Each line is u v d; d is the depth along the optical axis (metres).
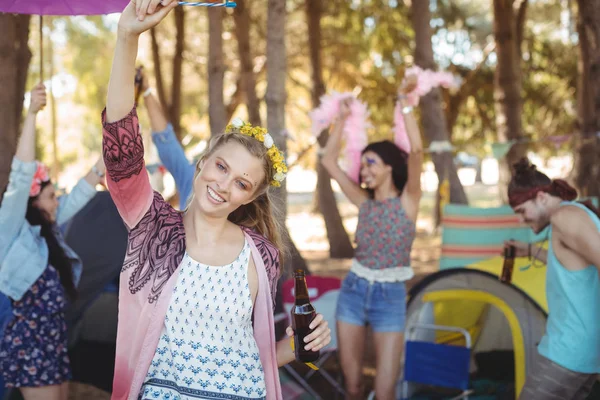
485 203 20.33
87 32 17.31
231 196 1.98
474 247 5.35
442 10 15.25
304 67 15.02
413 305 4.47
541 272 4.19
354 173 4.24
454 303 5.11
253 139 2.04
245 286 2.02
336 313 3.93
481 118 15.96
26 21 4.89
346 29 13.08
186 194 4.21
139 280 1.96
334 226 10.88
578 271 2.93
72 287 3.49
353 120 4.24
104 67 18.23
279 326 5.27
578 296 2.95
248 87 8.15
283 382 4.59
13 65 4.32
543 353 3.09
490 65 15.53
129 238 1.99
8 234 3.18
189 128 17.95
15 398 3.84
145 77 4.14
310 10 10.08
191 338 1.96
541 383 3.07
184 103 17.77
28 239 3.21
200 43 14.95
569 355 2.97
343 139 4.32
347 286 3.90
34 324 3.20
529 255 3.74
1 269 3.13
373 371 5.27
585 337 2.95
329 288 5.00
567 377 2.99
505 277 3.78
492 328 5.28
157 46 10.50
